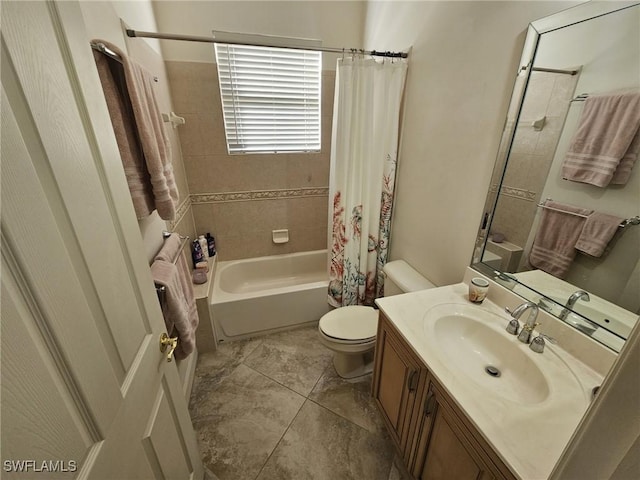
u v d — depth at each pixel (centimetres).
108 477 56
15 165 39
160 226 158
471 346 117
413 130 182
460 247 152
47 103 46
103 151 63
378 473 136
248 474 136
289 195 271
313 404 170
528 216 113
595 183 89
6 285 37
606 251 89
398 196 207
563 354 98
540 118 104
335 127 191
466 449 84
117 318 63
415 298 134
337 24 228
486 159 130
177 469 95
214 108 226
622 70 79
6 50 39
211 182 247
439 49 152
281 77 230
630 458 36
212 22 205
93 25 107
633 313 84
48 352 43
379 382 145
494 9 118
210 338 207
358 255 223
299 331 235
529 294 115
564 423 76
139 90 107
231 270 269
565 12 91
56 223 47
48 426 42
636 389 36
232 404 171
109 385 58
